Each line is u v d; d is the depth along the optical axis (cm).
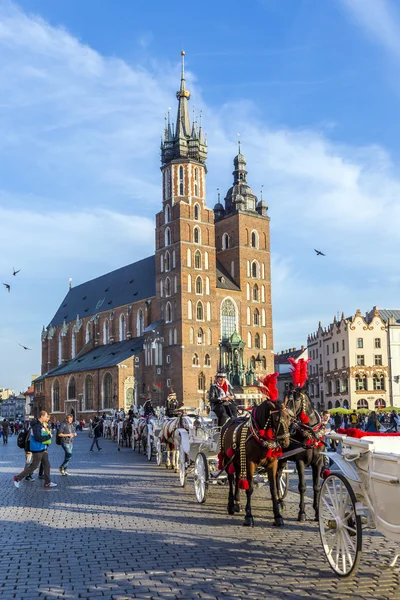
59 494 2145
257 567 1148
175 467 2953
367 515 1055
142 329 12138
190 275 10700
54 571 1132
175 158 11256
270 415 1482
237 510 1706
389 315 11612
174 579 1076
